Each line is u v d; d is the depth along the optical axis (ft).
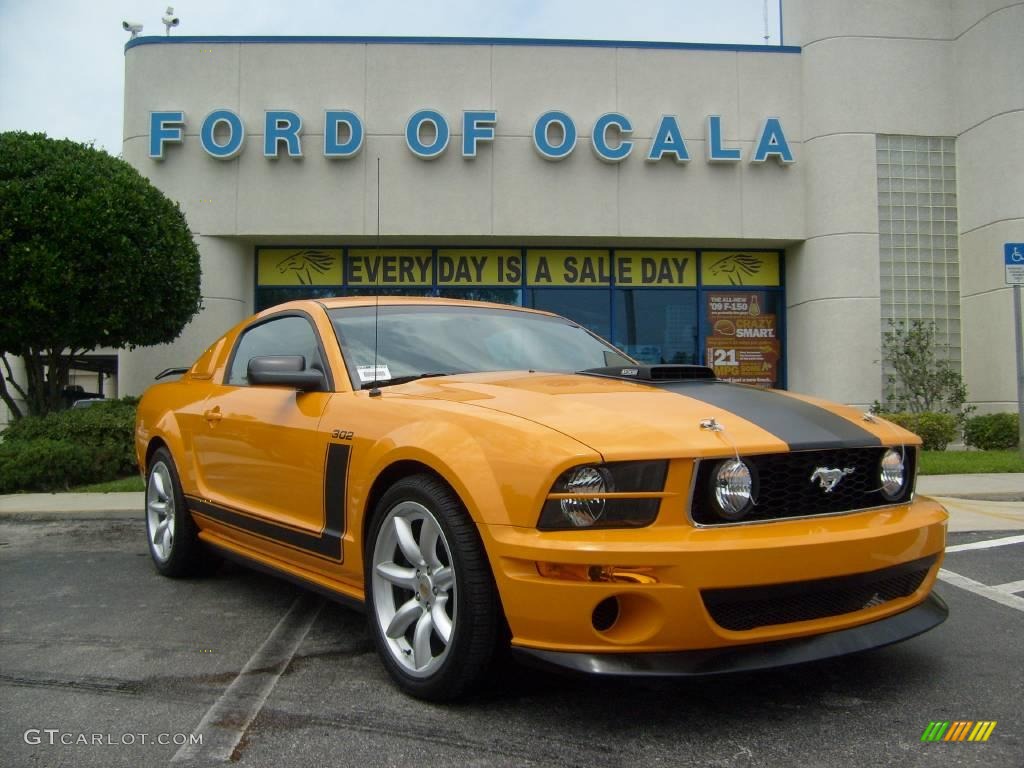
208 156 43.14
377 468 10.74
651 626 8.51
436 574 9.92
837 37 44.52
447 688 9.65
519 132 43.80
